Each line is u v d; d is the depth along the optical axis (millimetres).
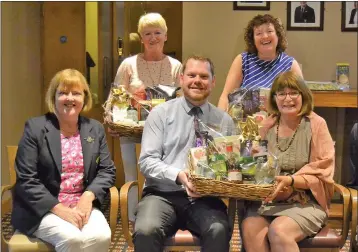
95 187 2400
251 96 2686
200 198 2336
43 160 2352
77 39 4301
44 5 4254
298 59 4211
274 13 4156
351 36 4180
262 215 2287
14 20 3979
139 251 2150
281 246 2129
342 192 2318
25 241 2250
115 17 4488
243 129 2229
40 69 4453
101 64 4500
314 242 2240
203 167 2127
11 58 3930
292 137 2373
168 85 3004
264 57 3004
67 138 2436
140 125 2748
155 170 2268
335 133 4223
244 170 2115
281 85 2361
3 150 3805
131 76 3164
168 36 4453
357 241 2465
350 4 4141
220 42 4176
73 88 2377
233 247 3201
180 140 2369
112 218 2340
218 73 4203
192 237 2240
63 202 2375
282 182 2188
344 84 4051
